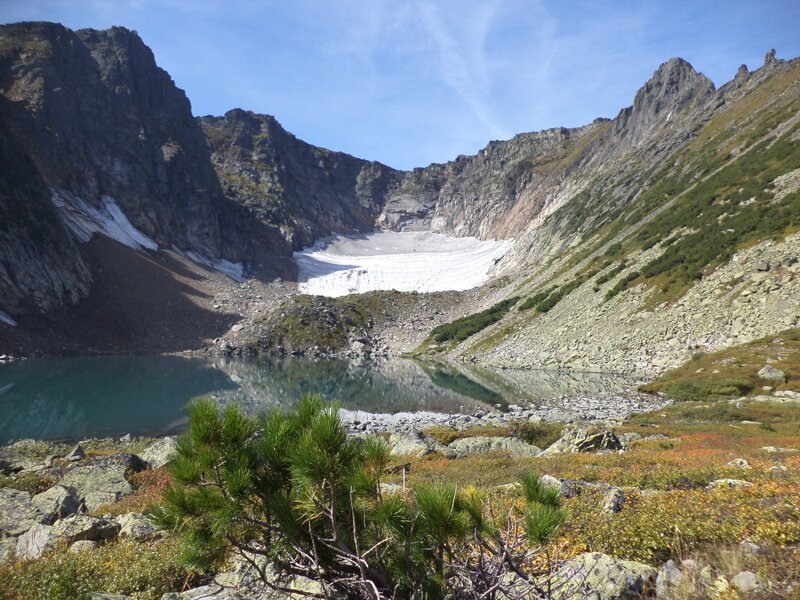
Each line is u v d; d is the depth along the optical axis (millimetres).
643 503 9492
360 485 4086
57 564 8617
